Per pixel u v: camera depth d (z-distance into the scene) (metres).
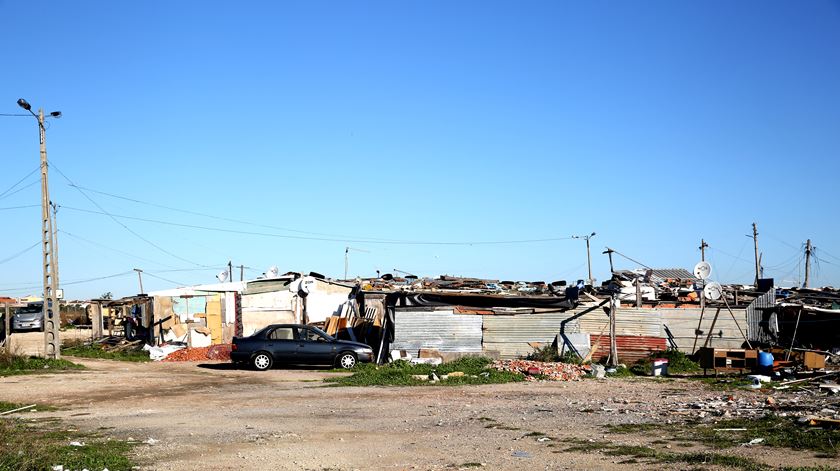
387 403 16.14
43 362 24.86
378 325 30.77
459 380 20.88
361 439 11.30
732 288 36.84
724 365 22.81
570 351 26.77
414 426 12.70
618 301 28.62
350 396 17.53
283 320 34.91
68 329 53.25
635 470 8.70
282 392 18.41
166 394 18.00
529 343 27.22
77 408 15.41
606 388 19.45
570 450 10.12
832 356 23.94
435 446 10.63
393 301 29.20
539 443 10.76
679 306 29.44
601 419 13.32
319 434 11.82
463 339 27.34
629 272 43.62
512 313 27.41
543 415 14.02
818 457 9.34
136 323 37.03
